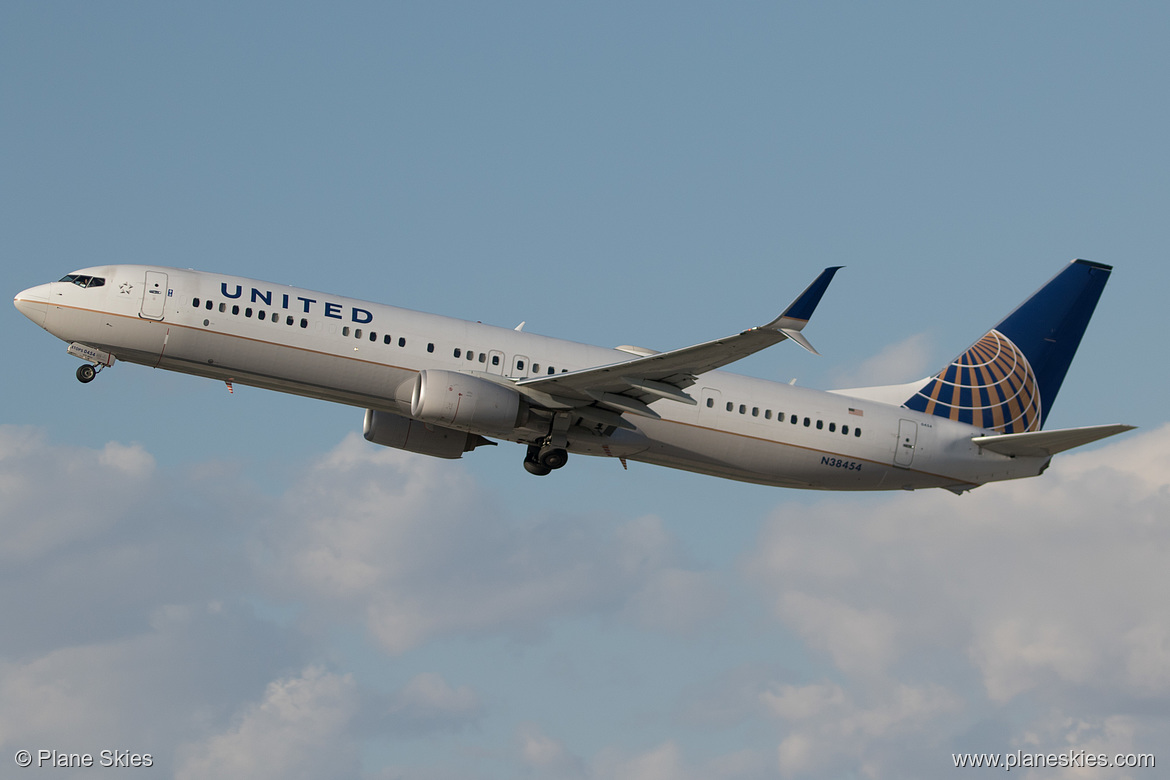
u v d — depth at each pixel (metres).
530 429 124.19
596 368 115.31
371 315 119.69
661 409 125.38
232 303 116.06
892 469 134.12
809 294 101.06
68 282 115.62
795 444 129.50
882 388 138.50
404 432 132.62
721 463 129.00
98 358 116.56
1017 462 137.50
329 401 123.00
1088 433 130.00
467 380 117.50
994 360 140.88
